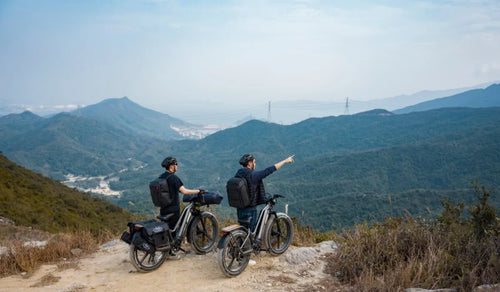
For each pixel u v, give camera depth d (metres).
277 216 5.45
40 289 4.45
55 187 61.06
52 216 41.22
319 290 4.17
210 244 5.85
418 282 3.94
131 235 4.98
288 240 5.69
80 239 6.90
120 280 4.73
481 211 4.81
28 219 36.38
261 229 5.11
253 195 5.00
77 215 48.16
